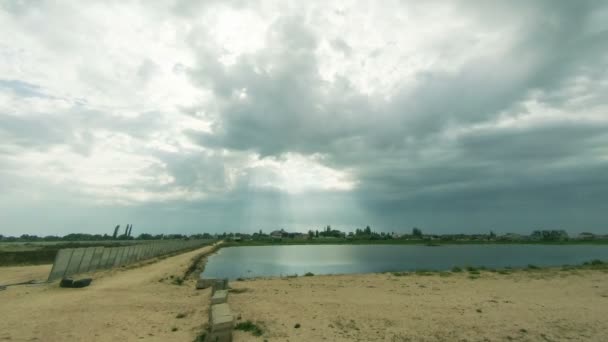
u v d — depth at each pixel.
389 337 10.44
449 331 11.05
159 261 43.53
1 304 14.88
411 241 177.00
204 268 46.00
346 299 16.61
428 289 19.80
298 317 12.80
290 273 39.84
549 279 23.73
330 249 112.81
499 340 10.16
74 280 19.81
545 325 11.66
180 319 12.57
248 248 118.44
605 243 156.38
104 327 11.46
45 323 11.88
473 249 110.81
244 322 11.83
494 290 19.17
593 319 12.39
